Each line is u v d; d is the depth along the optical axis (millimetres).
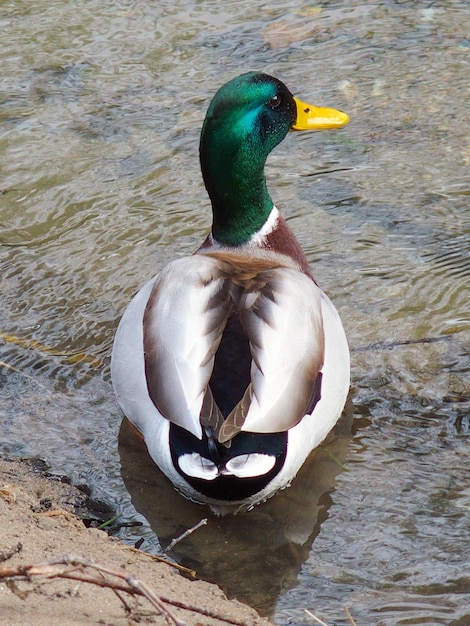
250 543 8117
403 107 14078
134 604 6324
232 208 9805
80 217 12461
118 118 14125
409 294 11062
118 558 7336
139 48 15602
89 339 10680
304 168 13156
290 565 7852
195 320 7992
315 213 12391
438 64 14930
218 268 8586
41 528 7621
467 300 10945
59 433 9375
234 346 7867
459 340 10367
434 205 12414
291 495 8602
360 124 13852
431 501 8445
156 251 11930
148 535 8211
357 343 10352
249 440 7719
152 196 12797
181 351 7832
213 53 15398
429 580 7582
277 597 7492
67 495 8500
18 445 9180
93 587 6410
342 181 12891
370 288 11180
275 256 9969
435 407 9516
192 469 7590
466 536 8047
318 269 11492
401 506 8406
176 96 14516
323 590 7543
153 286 8852
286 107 9922
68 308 11102
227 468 7566
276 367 7785
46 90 14750
